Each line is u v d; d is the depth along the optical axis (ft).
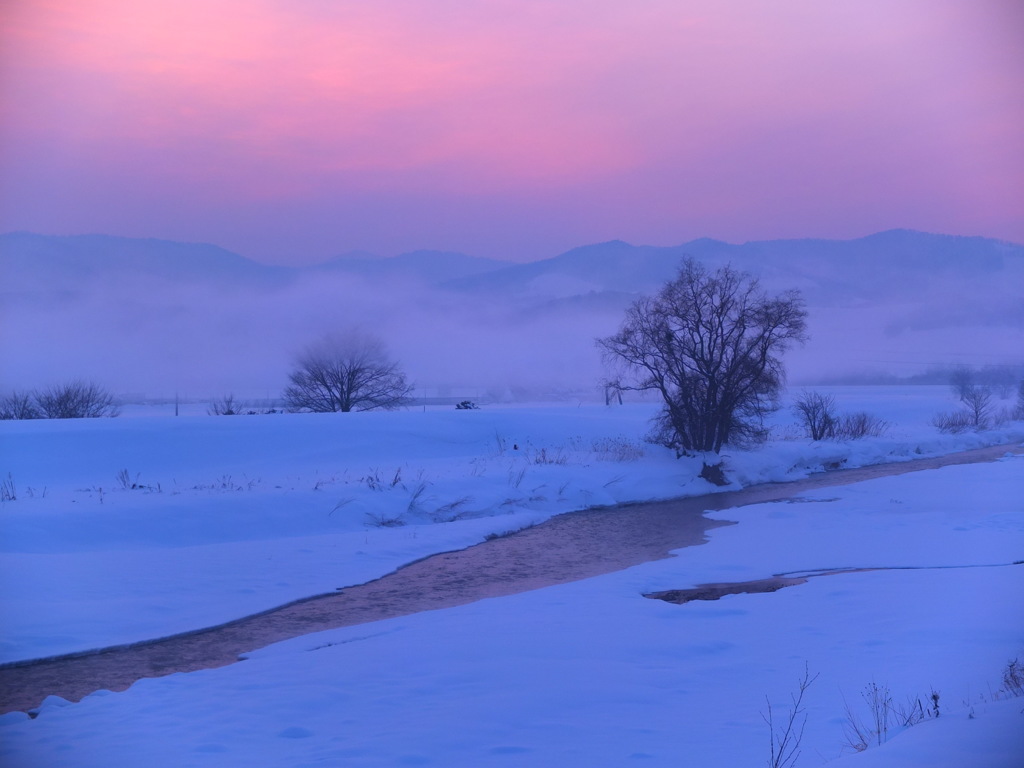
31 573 63.26
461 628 47.98
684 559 74.18
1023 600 48.60
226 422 155.53
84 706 35.70
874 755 21.62
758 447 158.81
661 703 32.50
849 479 147.23
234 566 70.44
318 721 31.40
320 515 92.43
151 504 86.33
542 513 109.81
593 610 52.90
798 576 65.41
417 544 84.48
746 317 142.51
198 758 27.63
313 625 56.03
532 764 26.02
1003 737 21.99
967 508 102.06
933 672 34.22
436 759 26.66
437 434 155.84
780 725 28.96
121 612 55.11
